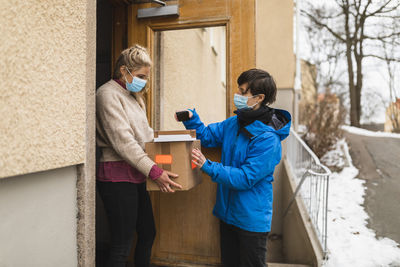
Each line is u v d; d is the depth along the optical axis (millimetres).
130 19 2012
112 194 1335
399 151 7012
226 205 1486
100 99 1319
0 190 770
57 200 988
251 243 1385
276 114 1522
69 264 1047
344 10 11844
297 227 3215
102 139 1354
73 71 1020
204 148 1872
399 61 11820
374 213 3697
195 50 2066
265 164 1317
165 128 2143
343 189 4727
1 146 734
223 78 2006
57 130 938
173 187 1315
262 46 4910
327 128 6566
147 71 1395
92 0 1146
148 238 1563
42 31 874
